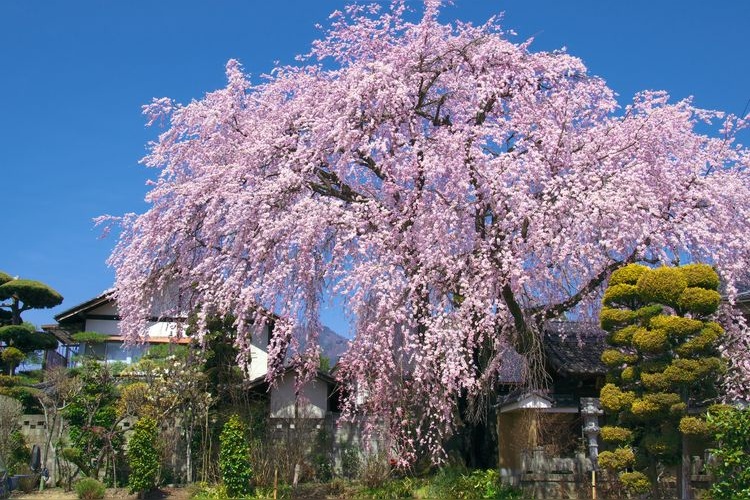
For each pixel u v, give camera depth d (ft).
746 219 35.58
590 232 32.81
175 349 47.93
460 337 31.40
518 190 32.45
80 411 43.88
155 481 40.83
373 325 32.78
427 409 35.35
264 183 36.29
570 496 36.35
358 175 38.45
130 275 38.63
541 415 38.88
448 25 39.40
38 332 62.44
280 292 35.22
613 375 30.73
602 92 38.86
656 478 30.42
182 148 40.52
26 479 41.81
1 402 44.57
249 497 38.73
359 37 40.04
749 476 27.45
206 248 38.50
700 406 30.60
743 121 37.96
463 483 36.94
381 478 40.11
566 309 36.35
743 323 34.63
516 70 37.88
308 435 45.29
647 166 35.94
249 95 40.65
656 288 28.94
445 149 33.71
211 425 44.83
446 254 32.30
